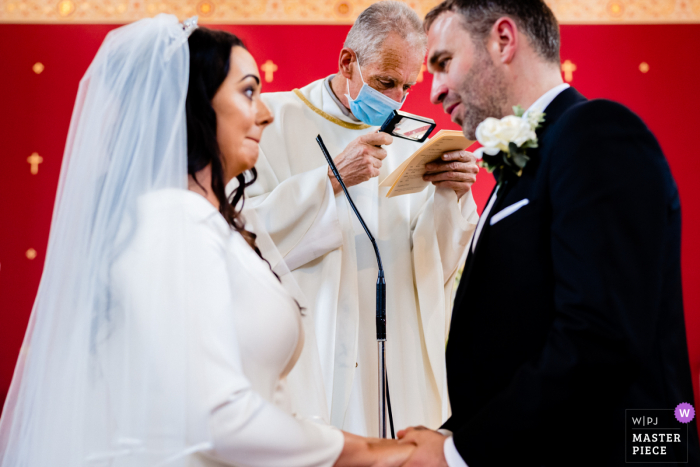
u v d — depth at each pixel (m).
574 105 1.44
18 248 5.20
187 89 1.51
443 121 5.21
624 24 5.40
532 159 1.49
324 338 2.39
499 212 1.53
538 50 1.56
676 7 5.42
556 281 1.35
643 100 5.34
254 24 5.41
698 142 5.30
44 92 5.33
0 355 5.05
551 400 1.27
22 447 1.39
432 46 1.65
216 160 1.52
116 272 1.31
